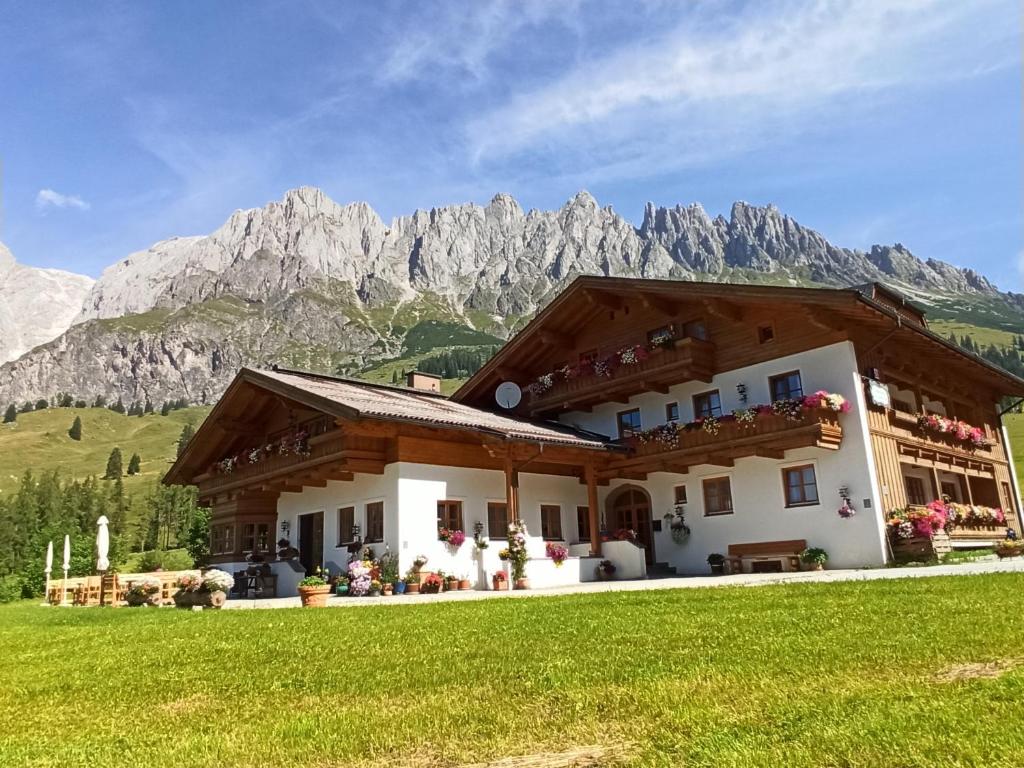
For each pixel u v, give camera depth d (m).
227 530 24.91
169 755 4.02
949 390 26.50
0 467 171.25
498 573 19.78
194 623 11.27
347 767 3.69
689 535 23.16
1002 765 3.05
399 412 18.97
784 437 19.75
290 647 7.99
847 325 20.36
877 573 15.23
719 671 5.33
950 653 5.47
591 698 4.73
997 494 27.92
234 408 24.77
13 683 6.62
